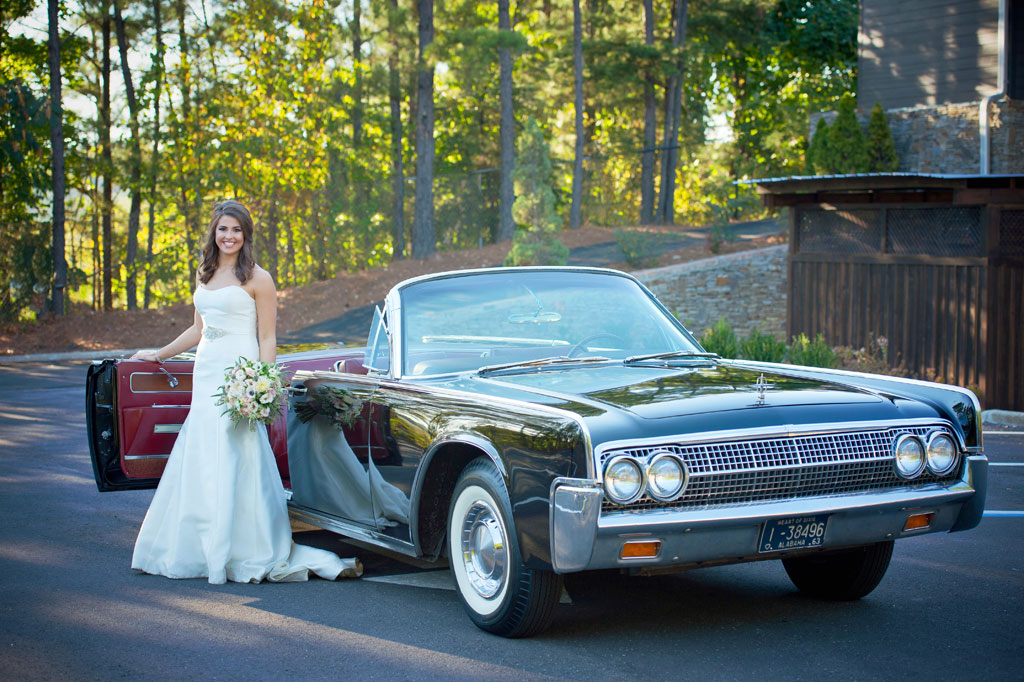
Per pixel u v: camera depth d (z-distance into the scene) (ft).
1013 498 24.25
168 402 19.52
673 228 110.42
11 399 45.60
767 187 47.75
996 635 14.16
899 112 68.28
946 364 44.45
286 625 14.87
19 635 14.48
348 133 131.13
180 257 134.41
